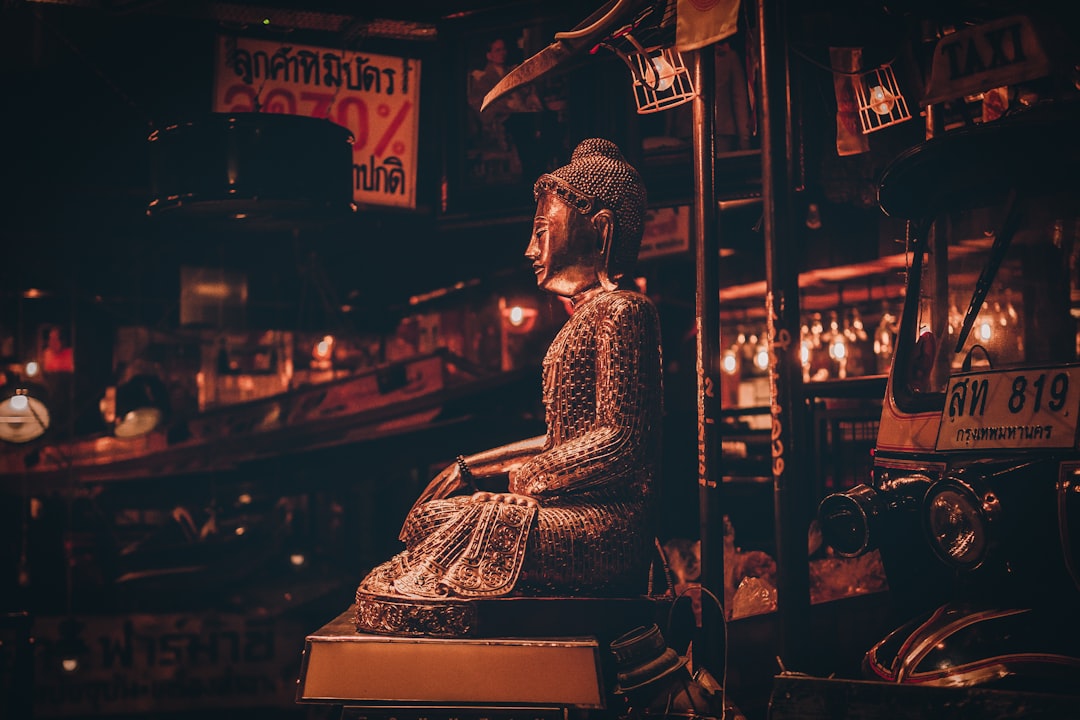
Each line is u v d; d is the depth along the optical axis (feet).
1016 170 11.94
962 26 14.67
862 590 16.79
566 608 11.53
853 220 22.72
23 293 32.09
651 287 28.73
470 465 14.34
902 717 9.20
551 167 20.85
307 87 21.85
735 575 18.74
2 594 29.07
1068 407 10.52
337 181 18.10
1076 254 11.30
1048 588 10.44
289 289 34.14
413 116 22.38
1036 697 8.66
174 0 20.54
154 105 26.73
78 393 33.53
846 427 18.75
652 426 12.62
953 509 10.46
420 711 10.94
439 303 34.14
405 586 11.53
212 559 30.25
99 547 30.76
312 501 33.96
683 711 11.53
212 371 34.86
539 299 30.81
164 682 24.73
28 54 26.73
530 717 10.79
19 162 26.84
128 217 28.66
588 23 15.17
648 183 19.88
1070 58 11.86
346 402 29.14
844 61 15.98
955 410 11.66
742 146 18.35
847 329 32.48
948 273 12.66
